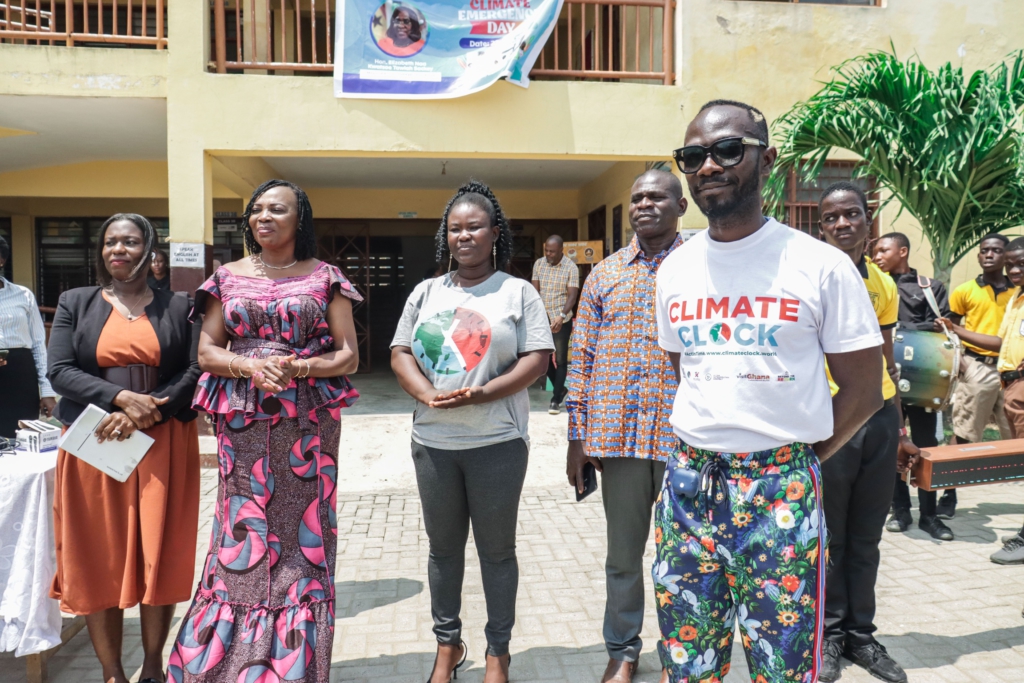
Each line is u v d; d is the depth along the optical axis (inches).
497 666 109.9
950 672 114.6
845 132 244.8
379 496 214.2
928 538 175.0
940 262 258.7
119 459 102.7
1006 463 121.0
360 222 458.0
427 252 557.9
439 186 445.4
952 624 131.0
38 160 365.7
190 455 111.9
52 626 112.0
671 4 275.7
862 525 115.2
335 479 104.8
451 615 111.4
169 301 112.7
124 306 110.3
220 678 95.2
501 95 264.5
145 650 109.7
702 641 74.7
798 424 68.8
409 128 261.3
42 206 434.3
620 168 357.1
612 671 110.1
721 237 71.1
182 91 253.0
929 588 146.0
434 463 106.0
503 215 112.7
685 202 109.9
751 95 277.1
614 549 109.5
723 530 70.9
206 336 101.5
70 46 251.8
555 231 472.4
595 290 112.6
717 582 73.9
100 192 390.0
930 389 150.6
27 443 121.6
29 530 109.4
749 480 69.7
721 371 70.1
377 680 114.7
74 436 100.0
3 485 108.5
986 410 199.3
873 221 304.0
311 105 257.9
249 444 98.4
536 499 210.5
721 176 67.3
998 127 226.1
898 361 152.6
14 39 309.4
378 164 376.8
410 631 131.6
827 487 113.3
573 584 151.3
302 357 100.8
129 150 350.0
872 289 117.4
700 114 70.1
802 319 67.7
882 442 113.4
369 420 301.9
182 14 252.2
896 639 125.6
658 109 271.7
